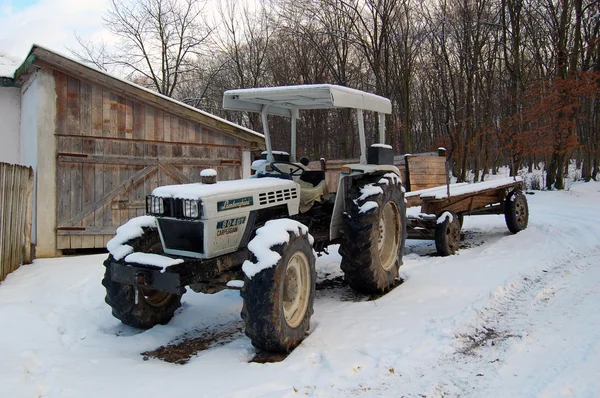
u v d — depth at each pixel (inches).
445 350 145.1
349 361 137.3
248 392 118.3
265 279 141.3
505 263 251.0
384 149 221.8
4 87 362.9
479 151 1044.5
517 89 931.3
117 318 175.9
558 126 739.4
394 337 155.3
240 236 164.4
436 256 286.0
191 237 154.8
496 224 396.2
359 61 954.1
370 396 117.8
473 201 315.3
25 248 276.7
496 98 1173.7
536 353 141.5
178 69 942.4
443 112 1321.4
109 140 320.2
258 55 975.0
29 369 135.3
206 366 138.0
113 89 317.4
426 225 288.4
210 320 190.5
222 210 153.9
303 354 144.6
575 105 725.3
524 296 200.2
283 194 182.4
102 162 317.4
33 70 309.7
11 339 154.2
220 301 212.2
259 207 169.0
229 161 374.9
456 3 993.5
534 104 775.7
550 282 219.5
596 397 113.0
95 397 116.7
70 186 306.7
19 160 368.5
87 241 311.7
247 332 144.3
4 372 129.2
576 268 245.3
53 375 130.6
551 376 125.4
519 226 350.9
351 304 196.1
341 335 159.6
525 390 118.5
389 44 868.6
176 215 152.8
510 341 151.5
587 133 1018.7
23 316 175.2
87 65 300.5
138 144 332.2
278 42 975.0
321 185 212.2
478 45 973.2
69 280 239.6
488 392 118.7
